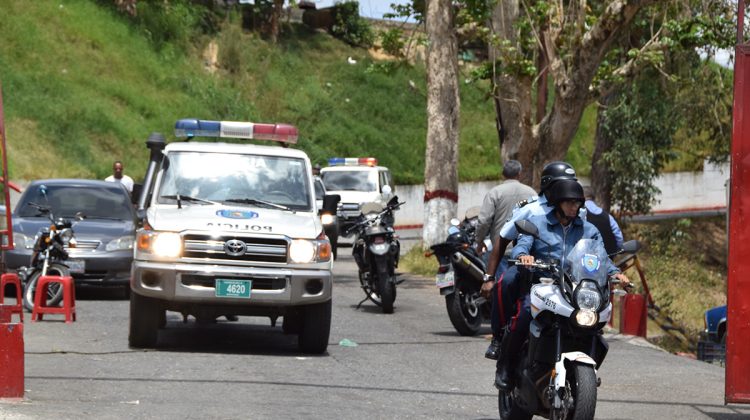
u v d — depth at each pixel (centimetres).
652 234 10481
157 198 3550
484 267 3941
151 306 3297
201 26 15050
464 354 3578
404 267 7069
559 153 6341
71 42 12962
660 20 6612
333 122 14512
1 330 2400
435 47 7369
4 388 2405
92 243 4859
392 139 14762
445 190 7369
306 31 16588
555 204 2197
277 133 3866
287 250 3291
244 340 3700
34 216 5106
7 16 12575
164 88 13350
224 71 14562
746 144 2466
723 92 9156
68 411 2281
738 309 2478
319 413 2411
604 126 10275
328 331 3375
